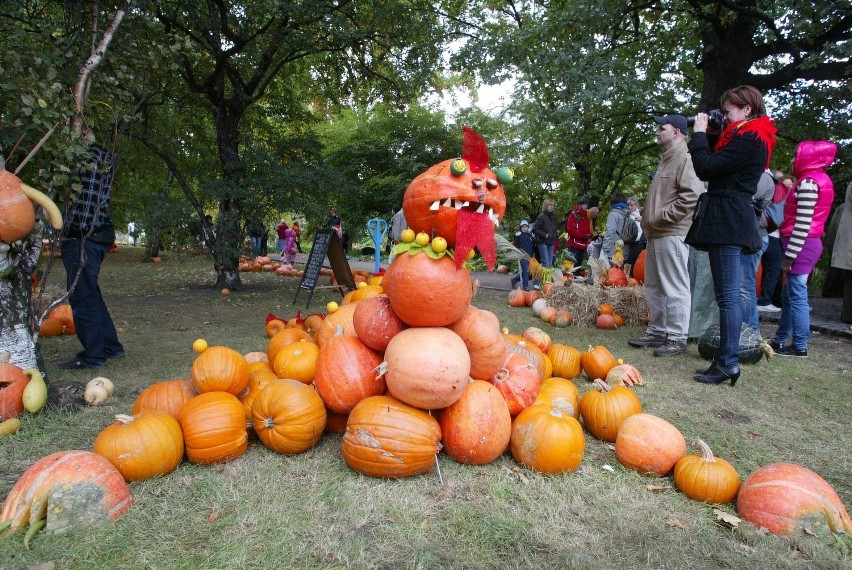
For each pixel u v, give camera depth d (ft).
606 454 9.82
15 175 10.40
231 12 32.60
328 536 6.82
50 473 7.06
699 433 10.77
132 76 13.64
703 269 19.60
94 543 6.56
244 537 6.78
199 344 10.52
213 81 32.68
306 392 9.30
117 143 14.28
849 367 16.66
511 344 11.95
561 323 24.29
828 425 11.53
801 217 16.97
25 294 11.64
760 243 14.11
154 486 8.05
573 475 8.77
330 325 10.95
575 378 15.07
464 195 8.39
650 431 9.02
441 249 8.45
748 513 7.49
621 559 6.54
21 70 10.69
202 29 30.35
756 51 33.68
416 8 37.73
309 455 9.26
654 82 39.37
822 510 7.14
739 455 9.80
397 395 8.48
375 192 77.51
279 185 32.83
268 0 29.09
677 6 39.75
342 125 89.04
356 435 8.35
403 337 8.58
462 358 8.41
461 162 8.41
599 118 42.37
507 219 89.04
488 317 9.57
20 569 5.98
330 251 30.01
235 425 8.91
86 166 12.02
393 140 77.71
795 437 10.78
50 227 12.37
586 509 7.71
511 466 9.02
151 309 27.22
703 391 13.57
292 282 42.52
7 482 8.12
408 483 8.28
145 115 30.60
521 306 30.07
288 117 41.57
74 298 14.40
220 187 32.48
